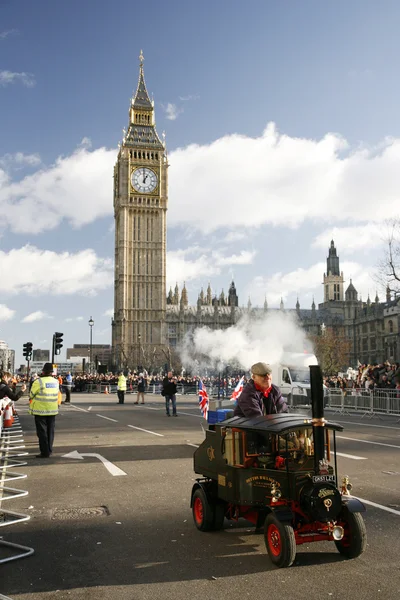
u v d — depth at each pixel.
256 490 6.26
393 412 25.80
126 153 132.88
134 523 7.47
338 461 12.21
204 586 5.28
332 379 39.38
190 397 50.31
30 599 5.02
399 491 9.20
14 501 8.77
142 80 139.75
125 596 5.07
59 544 6.60
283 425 6.11
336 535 5.71
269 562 5.91
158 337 129.75
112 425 21.34
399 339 107.69
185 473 10.91
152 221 134.00
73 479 10.46
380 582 5.32
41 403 13.28
